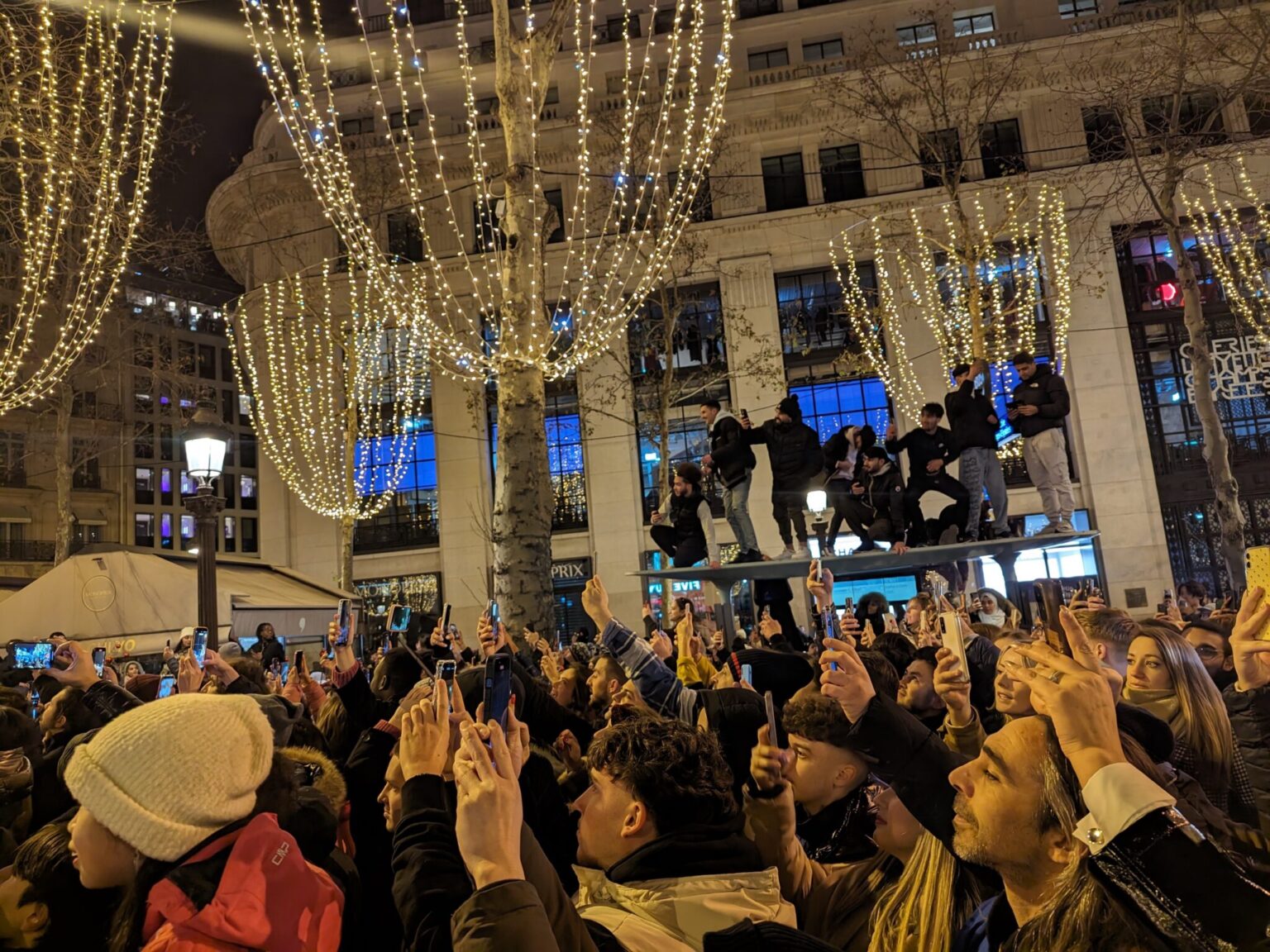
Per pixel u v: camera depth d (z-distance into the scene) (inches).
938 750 92.4
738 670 161.5
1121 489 1124.5
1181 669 126.1
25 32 513.7
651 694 143.4
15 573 1847.9
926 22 1277.1
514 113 451.8
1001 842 69.2
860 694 93.3
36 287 606.5
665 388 976.9
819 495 472.4
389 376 1250.6
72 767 77.2
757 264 1217.4
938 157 919.7
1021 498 1135.6
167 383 1379.2
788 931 73.8
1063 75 1132.5
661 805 83.4
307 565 1264.8
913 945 89.0
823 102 1198.3
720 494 1178.0
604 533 1218.0
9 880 102.7
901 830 100.7
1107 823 55.4
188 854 76.0
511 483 421.4
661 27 1295.5
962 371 458.6
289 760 93.4
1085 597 183.5
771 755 100.0
